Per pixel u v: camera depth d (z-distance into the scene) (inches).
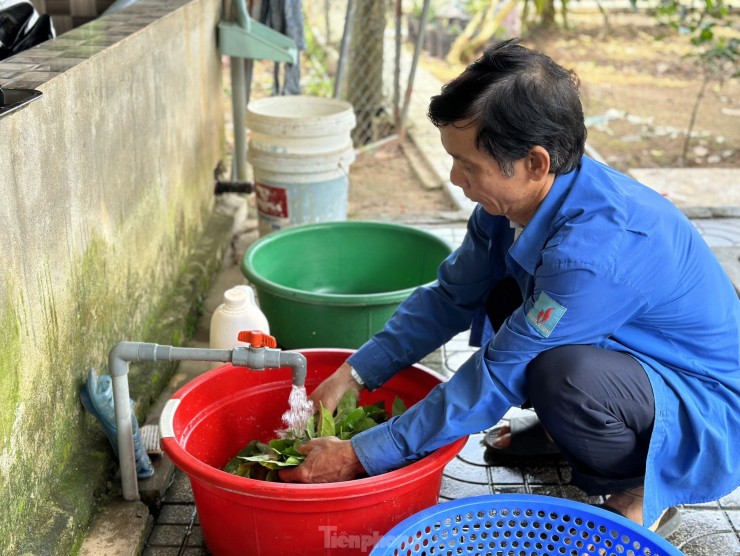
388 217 146.6
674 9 212.2
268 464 69.6
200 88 128.6
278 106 135.8
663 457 66.6
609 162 183.6
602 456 66.8
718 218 144.1
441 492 81.7
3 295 60.3
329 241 114.0
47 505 68.9
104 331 83.8
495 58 58.4
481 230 75.6
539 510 64.9
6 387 61.3
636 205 62.4
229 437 81.3
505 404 66.1
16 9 93.7
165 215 108.0
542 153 58.9
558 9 317.7
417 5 289.3
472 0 295.9
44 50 81.9
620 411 65.1
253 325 91.5
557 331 62.9
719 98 234.1
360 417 74.2
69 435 74.5
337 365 83.3
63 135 71.8
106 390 76.9
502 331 65.6
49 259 69.1
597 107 224.1
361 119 197.2
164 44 106.3
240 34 139.4
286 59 141.3
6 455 61.7
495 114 57.4
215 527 68.8
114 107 86.2
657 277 62.4
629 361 65.8
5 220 60.4
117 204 87.5
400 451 65.8
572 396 64.4
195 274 117.6
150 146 100.5
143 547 74.2
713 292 66.9
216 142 142.9
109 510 74.9
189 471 63.7
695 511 79.6
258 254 106.9
